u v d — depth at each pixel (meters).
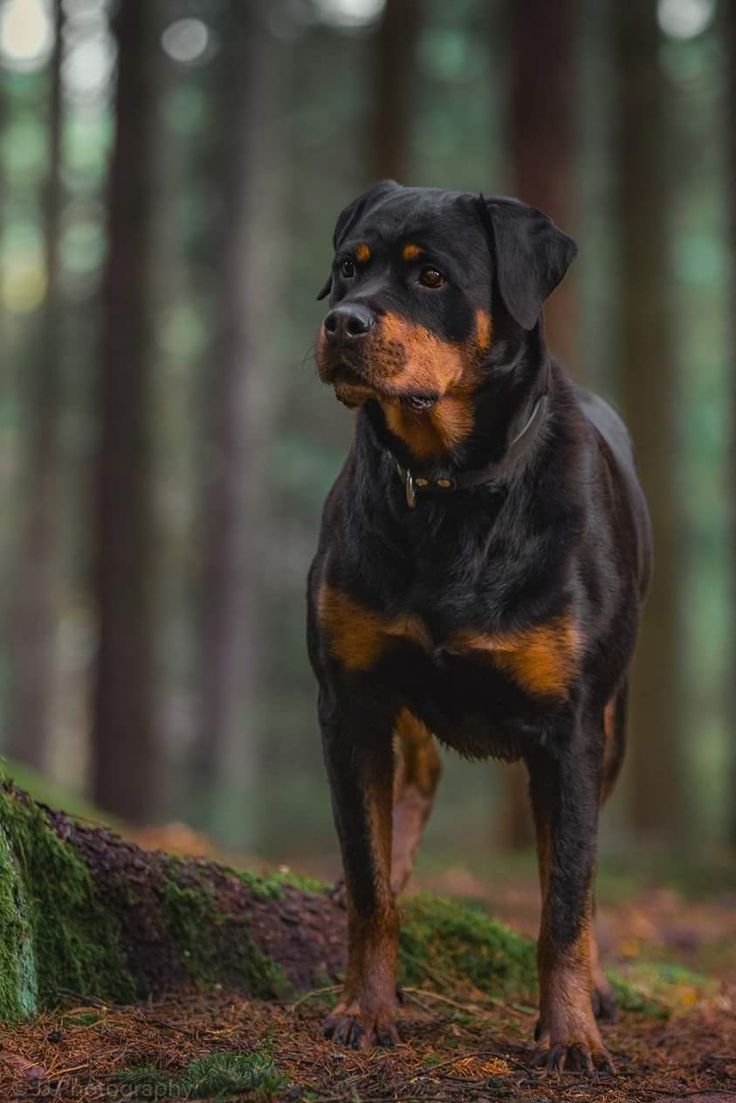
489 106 28.45
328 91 30.92
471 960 5.93
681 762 18.27
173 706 32.62
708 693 31.34
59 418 29.64
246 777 28.25
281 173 31.67
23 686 30.83
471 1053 4.54
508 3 15.27
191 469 34.03
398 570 4.73
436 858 12.99
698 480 30.11
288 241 32.88
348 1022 4.61
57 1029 4.28
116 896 5.00
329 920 5.57
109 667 17.83
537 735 4.79
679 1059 4.92
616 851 13.45
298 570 33.47
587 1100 4.04
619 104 18.58
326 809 23.11
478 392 4.77
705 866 12.31
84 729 39.53
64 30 27.69
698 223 29.50
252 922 5.34
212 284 29.56
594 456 5.00
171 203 30.77
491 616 4.70
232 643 27.86
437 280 4.77
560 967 4.59
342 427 33.59
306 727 32.34
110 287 18.31
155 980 4.96
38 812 4.85
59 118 28.30
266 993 5.18
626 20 18.52
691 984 7.01
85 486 30.88
